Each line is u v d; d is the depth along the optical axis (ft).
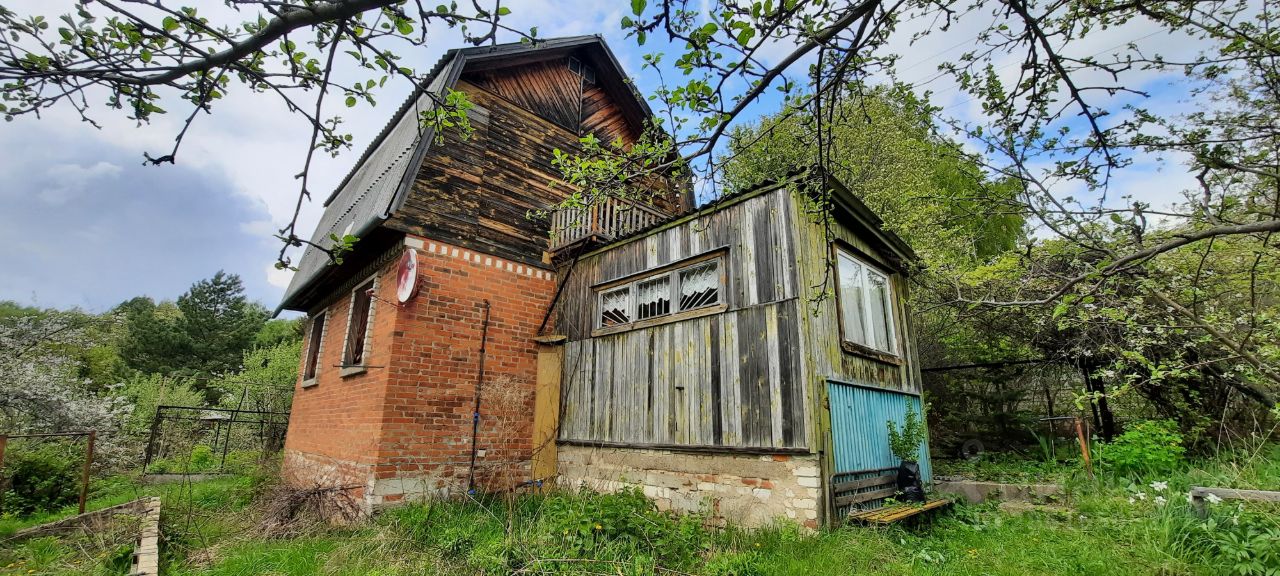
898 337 27.81
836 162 11.72
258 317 109.91
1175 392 29.07
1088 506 19.71
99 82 7.22
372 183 33.27
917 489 22.00
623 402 25.90
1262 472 20.57
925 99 11.28
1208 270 22.06
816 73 8.41
